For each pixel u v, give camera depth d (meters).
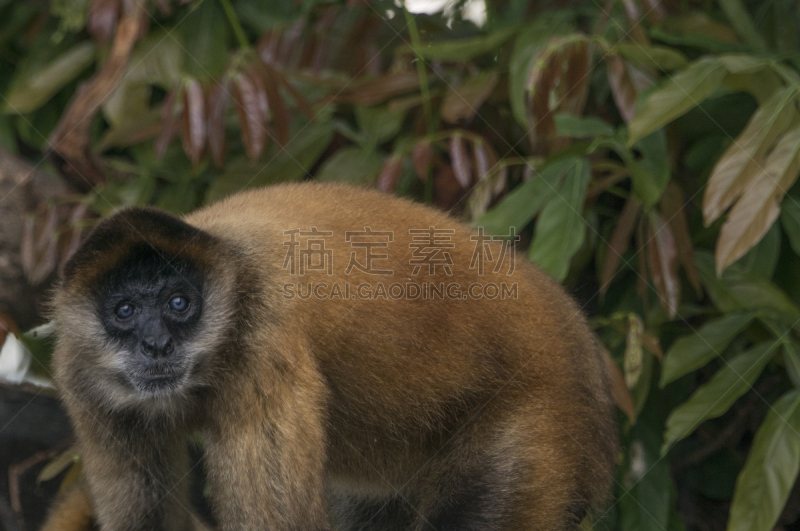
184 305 4.83
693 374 7.44
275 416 4.58
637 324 6.13
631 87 6.62
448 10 8.65
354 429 5.11
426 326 5.00
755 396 7.64
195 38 8.18
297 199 5.23
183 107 6.75
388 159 7.54
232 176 7.53
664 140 6.58
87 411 5.02
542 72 6.36
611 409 5.55
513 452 5.00
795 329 6.46
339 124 7.81
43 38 8.98
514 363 5.11
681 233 6.58
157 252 4.86
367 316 4.90
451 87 7.43
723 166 5.80
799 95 5.92
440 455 5.25
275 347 4.63
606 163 6.90
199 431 5.08
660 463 6.98
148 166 8.09
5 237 7.45
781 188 5.65
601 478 5.34
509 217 6.38
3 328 5.88
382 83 7.41
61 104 9.07
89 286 4.92
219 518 4.70
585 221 7.08
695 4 8.41
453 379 5.09
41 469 6.91
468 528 4.99
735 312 6.48
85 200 7.59
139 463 5.07
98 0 7.30
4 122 8.59
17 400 6.91
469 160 7.39
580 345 5.36
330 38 8.30
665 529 6.75
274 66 7.99
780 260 7.32
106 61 7.93
